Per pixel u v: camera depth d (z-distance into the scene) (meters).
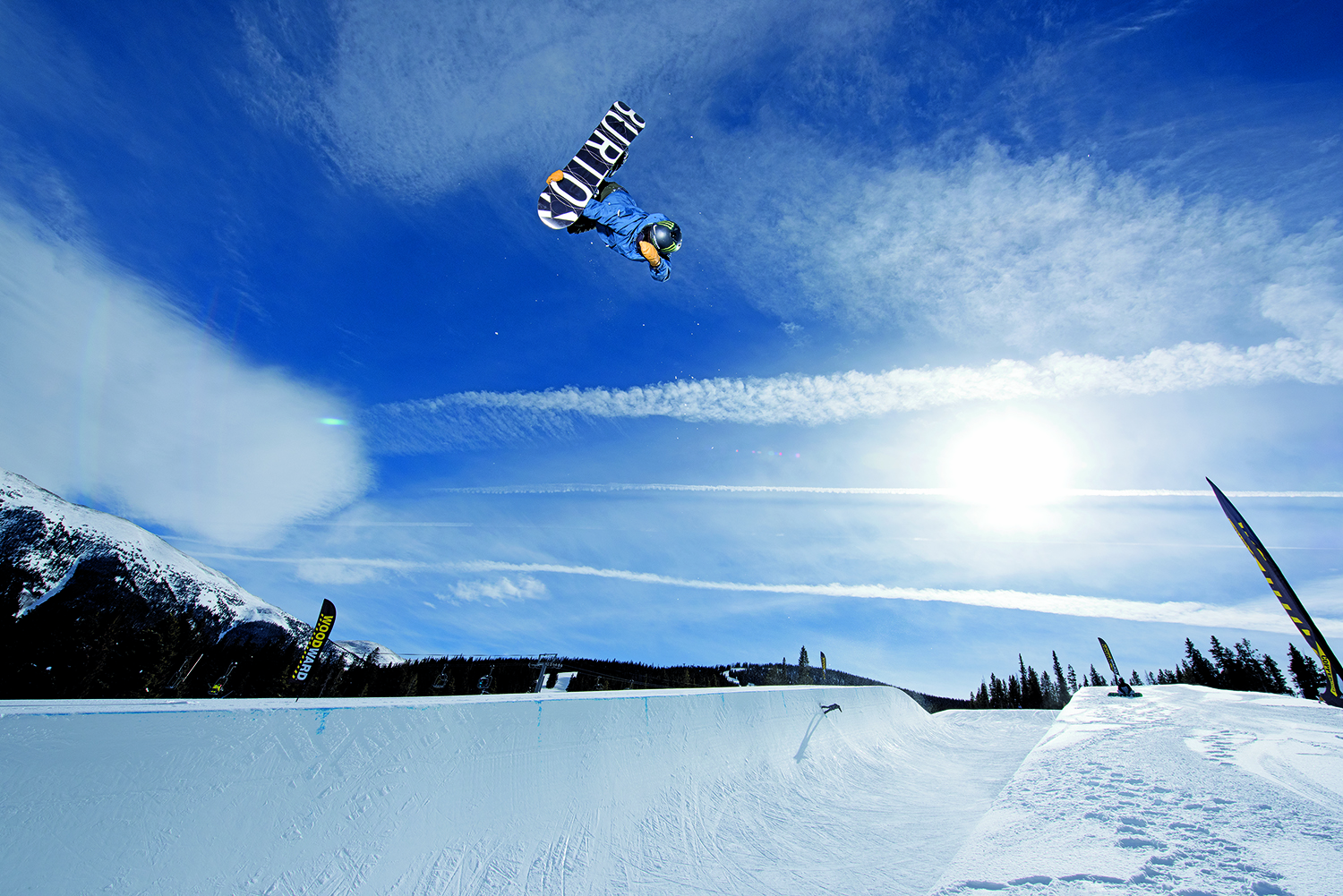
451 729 5.18
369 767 4.53
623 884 4.92
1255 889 2.81
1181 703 13.91
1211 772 5.50
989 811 4.80
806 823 6.86
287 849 3.87
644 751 6.72
